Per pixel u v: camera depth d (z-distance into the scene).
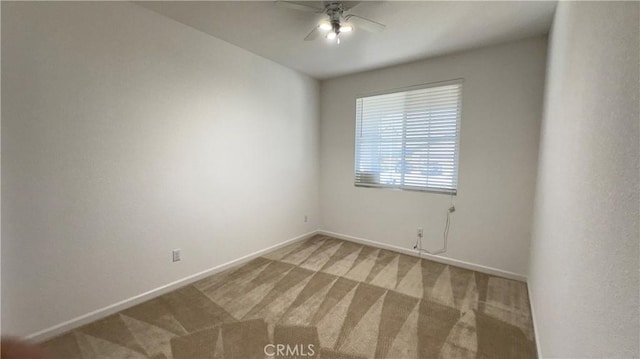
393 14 2.26
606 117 0.84
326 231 4.42
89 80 2.01
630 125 0.67
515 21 2.36
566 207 1.33
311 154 4.21
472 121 3.07
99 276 2.14
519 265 2.90
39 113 1.81
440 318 2.21
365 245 3.95
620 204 0.71
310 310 2.30
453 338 1.98
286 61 3.44
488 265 3.08
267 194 3.54
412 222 3.57
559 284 1.37
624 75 0.72
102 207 2.13
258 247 3.46
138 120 2.29
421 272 3.07
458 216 3.23
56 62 1.86
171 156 2.53
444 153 3.29
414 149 3.49
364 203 3.98
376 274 3.00
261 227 3.49
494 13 2.23
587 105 1.06
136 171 2.30
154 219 2.45
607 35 0.87
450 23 2.41
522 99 2.78
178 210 2.61
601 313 0.81
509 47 2.80
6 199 1.73
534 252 2.39
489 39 2.73
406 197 3.60
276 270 3.07
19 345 0.43
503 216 2.96
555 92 1.87
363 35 2.66
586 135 1.05
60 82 1.88
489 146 2.99
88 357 1.76
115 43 2.12
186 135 2.62
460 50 3.02
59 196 1.92
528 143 2.78
